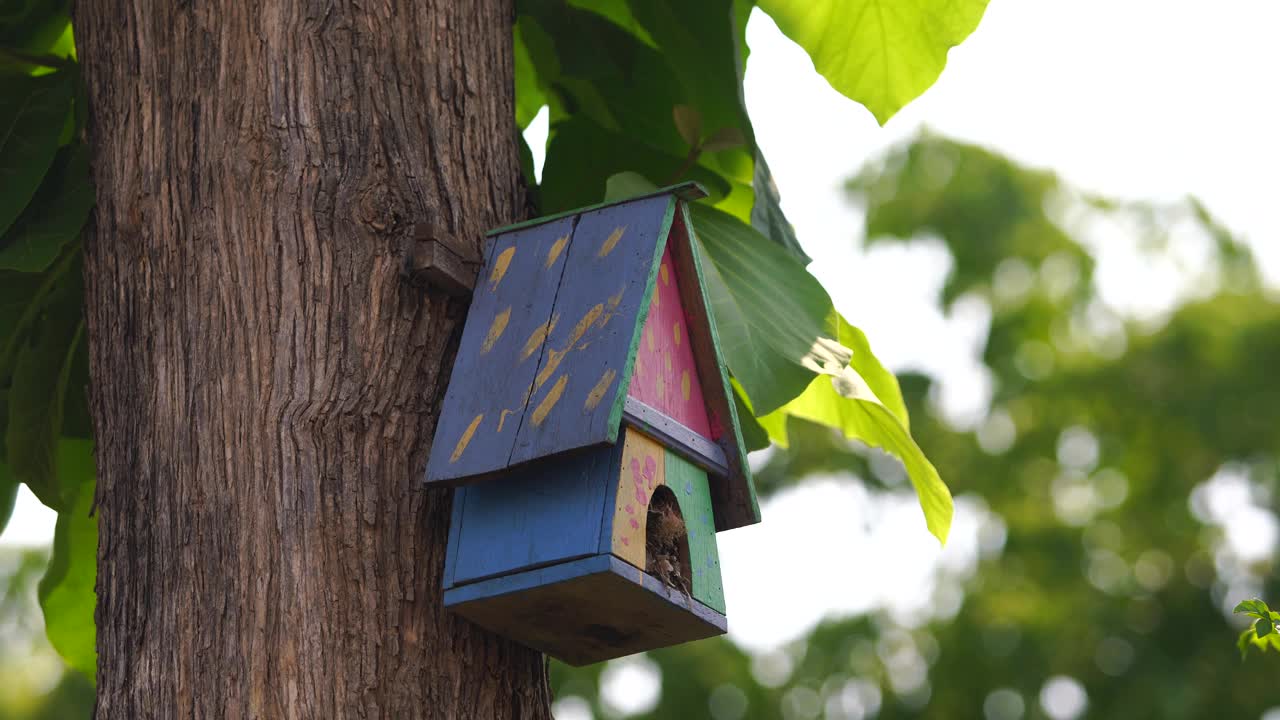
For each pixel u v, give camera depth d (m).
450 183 3.42
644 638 3.31
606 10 4.52
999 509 18.03
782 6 4.34
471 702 3.09
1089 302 18.98
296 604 2.98
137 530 3.15
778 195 4.36
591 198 4.41
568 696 15.82
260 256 3.24
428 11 3.54
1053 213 19.41
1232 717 16.23
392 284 3.26
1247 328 18.00
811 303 3.89
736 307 3.73
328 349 3.18
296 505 3.05
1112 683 16.42
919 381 18.81
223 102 3.37
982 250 19.03
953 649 16.69
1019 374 18.64
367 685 2.96
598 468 3.10
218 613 3.00
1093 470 18.06
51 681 16.12
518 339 3.22
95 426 3.35
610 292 3.20
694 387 3.47
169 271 3.30
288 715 2.90
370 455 3.13
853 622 17.03
